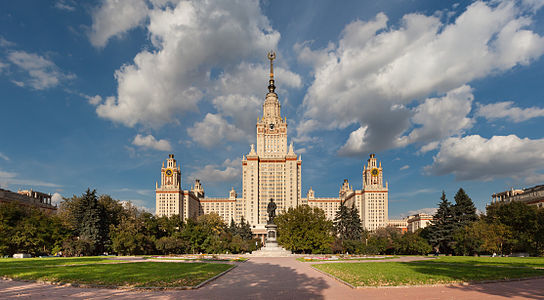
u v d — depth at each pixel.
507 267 39.72
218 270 36.06
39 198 178.50
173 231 104.50
